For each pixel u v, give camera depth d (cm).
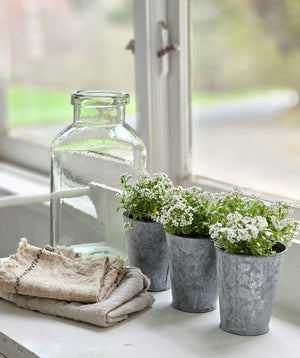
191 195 121
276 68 162
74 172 137
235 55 168
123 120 139
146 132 168
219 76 172
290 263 124
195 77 170
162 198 122
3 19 253
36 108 246
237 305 109
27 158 252
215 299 121
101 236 140
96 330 112
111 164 137
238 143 173
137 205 126
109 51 212
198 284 118
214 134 173
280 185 164
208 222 116
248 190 160
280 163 165
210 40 169
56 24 234
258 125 169
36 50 243
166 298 127
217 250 110
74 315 114
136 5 165
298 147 163
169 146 171
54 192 140
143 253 128
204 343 108
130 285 119
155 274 130
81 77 226
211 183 164
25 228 224
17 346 107
